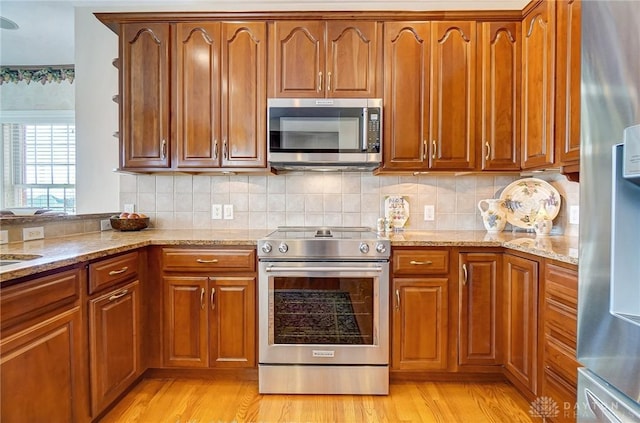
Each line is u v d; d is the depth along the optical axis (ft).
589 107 3.14
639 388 2.69
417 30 7.38
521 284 6.07
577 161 5.66
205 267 6.71
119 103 7.61
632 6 2.66
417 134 7.41
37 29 10.44
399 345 6.68
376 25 7.41
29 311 4.07
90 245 5.83
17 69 13.60
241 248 6.70
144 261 6.66
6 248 5.50
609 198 2.93
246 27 7.46
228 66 7.47
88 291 5.12
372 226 8.55
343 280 6.57
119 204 8.66
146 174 8.45
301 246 6.47
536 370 5.66
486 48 7.40
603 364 3.04
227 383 6.90
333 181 8.55
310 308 6.59
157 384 6.82
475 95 7.41
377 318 6.53
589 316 3.18
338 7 8.63
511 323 6.39
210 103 7.50
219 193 8.59
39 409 4.22
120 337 5.91
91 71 8.72
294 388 6.59
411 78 7.39
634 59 2.65
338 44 7.40
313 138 7.30
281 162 7.39
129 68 7.54
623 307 2.88
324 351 6.56
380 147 7.29
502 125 7.42
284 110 7.28
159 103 7.53
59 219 6.98
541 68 6.69
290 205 8.57
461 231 8.26
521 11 7.28
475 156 7.45
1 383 3.73
